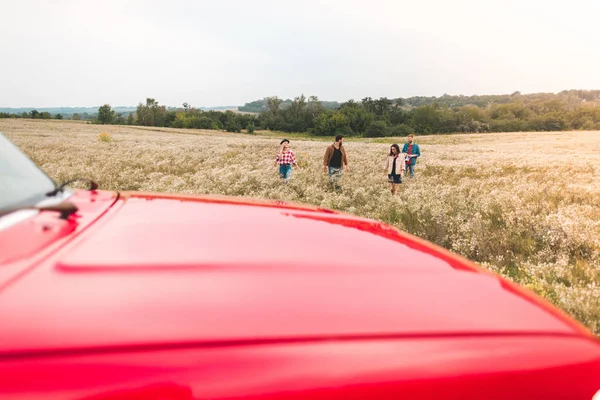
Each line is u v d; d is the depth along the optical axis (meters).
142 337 0.73
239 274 1.03
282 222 1.61
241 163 20.12
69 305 0.79
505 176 15.80
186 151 27.62
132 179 14.00
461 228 6.63
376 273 1.16
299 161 21.19
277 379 0.71
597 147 41.94
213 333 0.77
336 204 9.29
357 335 0.83
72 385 0.63
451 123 138.38
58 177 13.73
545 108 184.75
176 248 1.15
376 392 0.75
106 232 1.22
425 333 0.88
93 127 75.12
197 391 0.67
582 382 0.88
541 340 0.93
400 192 11.85
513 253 5.73
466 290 1.13
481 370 0.83
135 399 0.64
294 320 0.85
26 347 0.67
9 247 0.98
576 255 5.60
